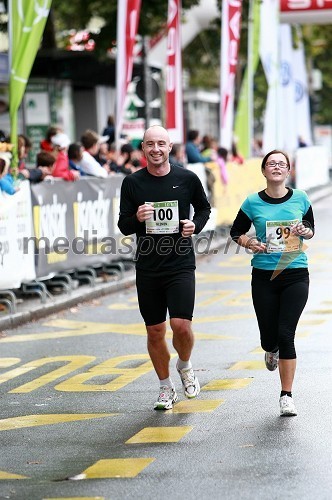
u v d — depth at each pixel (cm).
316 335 2005
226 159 4225
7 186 2298
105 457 1242
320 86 9819
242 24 6212
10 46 2589
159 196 1470
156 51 5353
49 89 4756
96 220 2836
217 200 4047
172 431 1353
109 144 3753
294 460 1186
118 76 3375
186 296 1472
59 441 1332
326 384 1580
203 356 1867
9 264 2323
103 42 4922
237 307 2467
